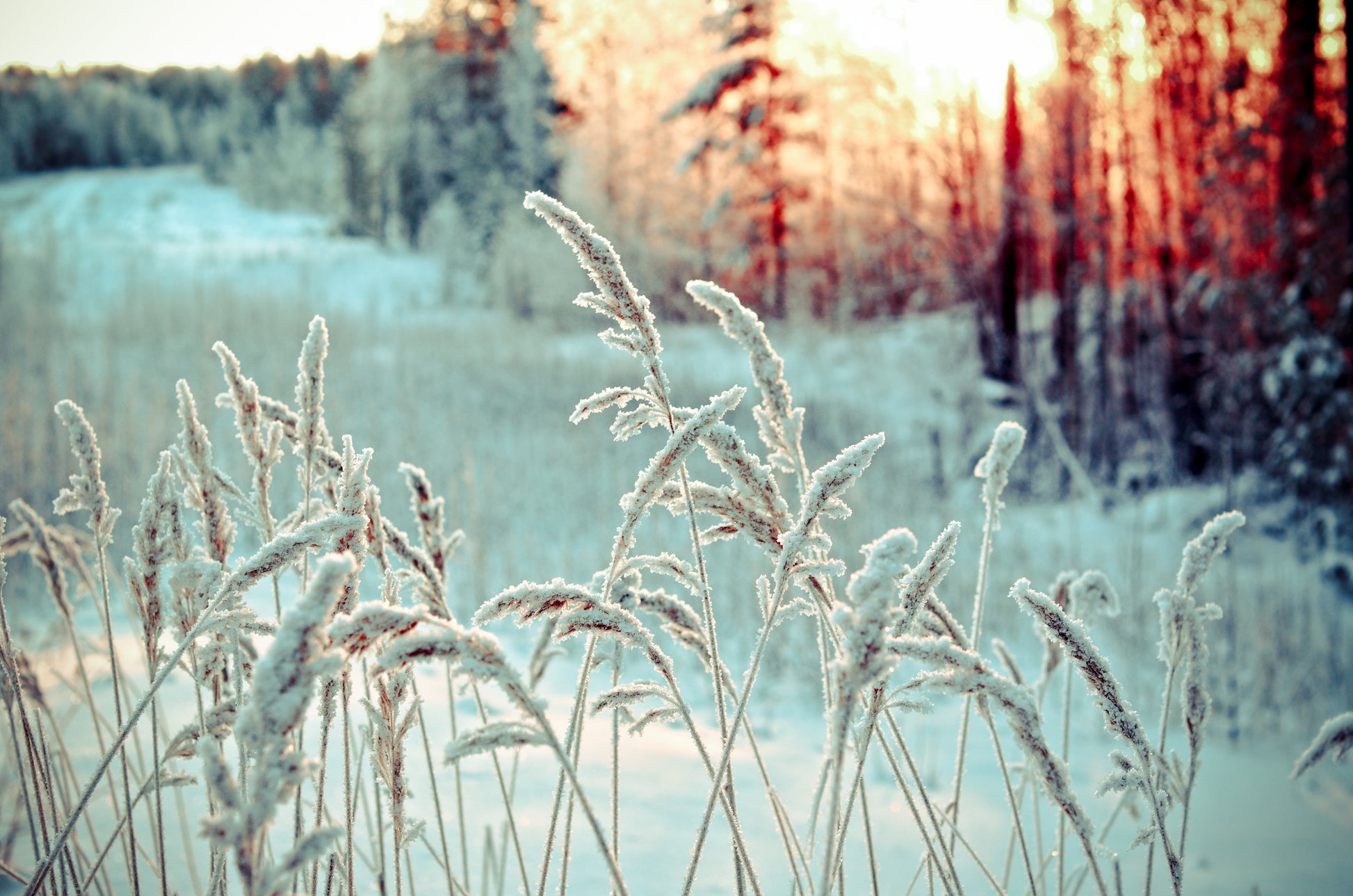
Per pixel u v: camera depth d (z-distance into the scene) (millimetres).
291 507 5918
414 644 875
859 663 950
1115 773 1226
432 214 28953
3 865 1448
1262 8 12016
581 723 1283
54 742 2383
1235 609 5789
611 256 1184
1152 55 12555
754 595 5723
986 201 14320
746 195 20953
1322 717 4875
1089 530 8797
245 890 747
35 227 28781
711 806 1147
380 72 31812
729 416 12047
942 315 17969
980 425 12375
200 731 1286
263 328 13617
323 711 1159
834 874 1207
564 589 1113
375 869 1682
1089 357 13117
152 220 39344
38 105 56062
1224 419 10680
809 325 18281
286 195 43531
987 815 2957
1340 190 10141
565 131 24766
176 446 1376
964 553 7398
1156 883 2785
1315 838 3283
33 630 3879
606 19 24453
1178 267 12867
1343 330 9695
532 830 2289
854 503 7805
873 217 19609
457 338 15367
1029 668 5176
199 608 1274
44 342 11266
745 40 20438
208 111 60438
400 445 9203
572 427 10781
